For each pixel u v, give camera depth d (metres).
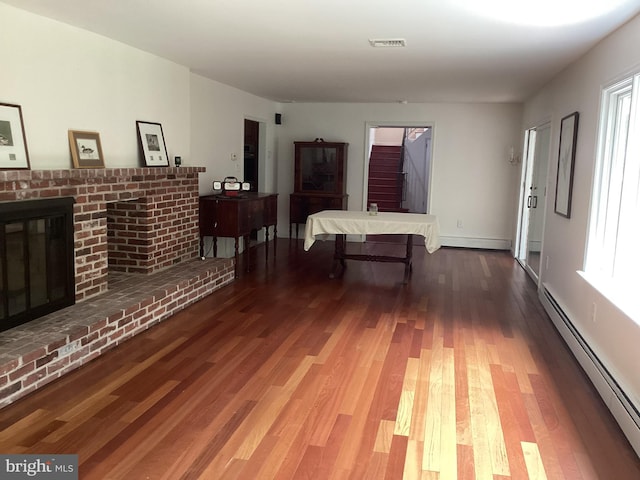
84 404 2.78
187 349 3.60
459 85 6.04
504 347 3.81
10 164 3.19
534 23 3.28
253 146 8.12
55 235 3.50
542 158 5.94
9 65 3.22
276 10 3.19
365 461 2.33
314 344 3.77
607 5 2.87
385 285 5.61
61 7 3.22
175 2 3.08
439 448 2.45
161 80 4.87
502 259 7.32
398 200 10.88
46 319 3.38
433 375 3.28
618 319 2.90
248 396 2.93
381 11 3.14
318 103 8.34
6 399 2.71
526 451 2.45
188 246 5.29
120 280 4.41
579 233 3.98
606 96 3.60
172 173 4.79
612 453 2.45
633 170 3.21
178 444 2.43
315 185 8.17
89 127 3.96
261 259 6.83
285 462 2.31
